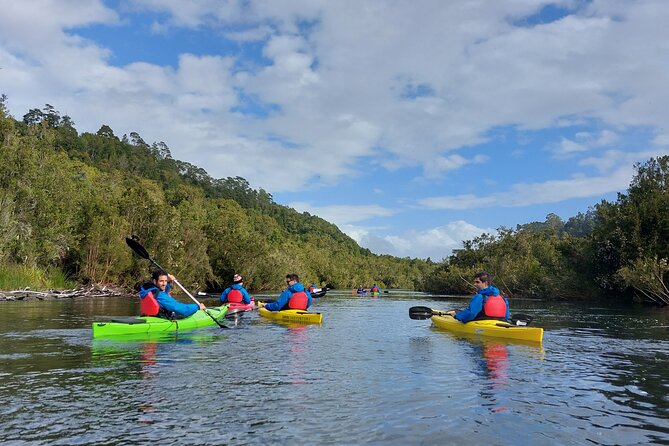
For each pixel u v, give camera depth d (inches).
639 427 159.2
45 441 139.9
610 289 1102.4
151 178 3732.8
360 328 433.7
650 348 325.1
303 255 2805.1
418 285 2450.8
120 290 1188.5
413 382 217.0
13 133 1036.5
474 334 388.8
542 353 299.6
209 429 151.7
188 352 285.1
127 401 180.1
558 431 154.6
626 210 1053.2
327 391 198.8
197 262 1440.7
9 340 319.0
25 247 984.3
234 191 4763.8
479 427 157.5
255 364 252.8
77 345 301.3
